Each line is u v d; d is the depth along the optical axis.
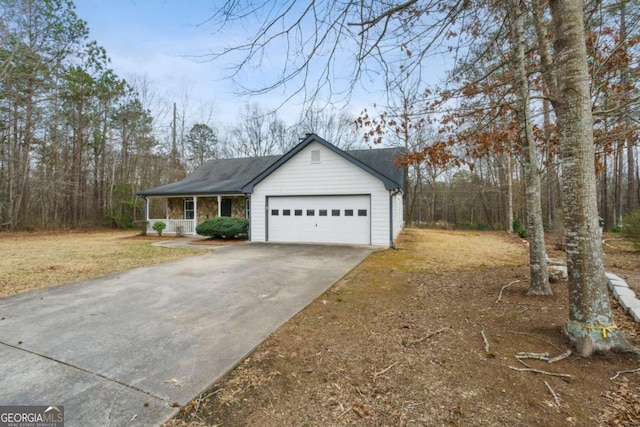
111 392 2.42
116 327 3.71
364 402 2.25
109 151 22.58
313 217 11.84
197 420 2.10
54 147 19.02
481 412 2.09
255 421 2.08
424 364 2.74
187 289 5.39
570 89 2.89
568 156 2.95
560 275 5.61
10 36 15.16
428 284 5.59
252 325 3.77
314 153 11.73
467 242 12.64
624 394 2.22
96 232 19.03
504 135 5.30
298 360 2.90
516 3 4.32
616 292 4.47
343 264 7.53
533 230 4.63
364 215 11.25
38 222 19.50
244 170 17.69
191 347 3.18
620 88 4.54
